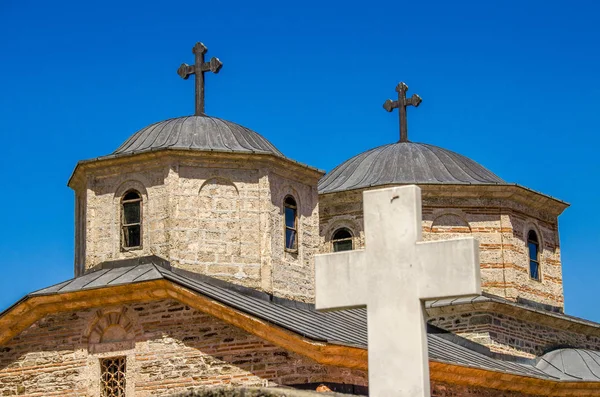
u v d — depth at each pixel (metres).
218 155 29.38
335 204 35.47
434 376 27.23
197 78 32.78
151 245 28.92
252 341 25.50
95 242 29.61
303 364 25.05
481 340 33.09
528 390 30.80
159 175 29.31
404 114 38.47
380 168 36.47
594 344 36.75
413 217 15.39
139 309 26.72
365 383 26.02
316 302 15.83
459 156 37.75
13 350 27.75
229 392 18.72
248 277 29.03
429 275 15.17
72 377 27.05
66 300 26.92
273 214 29.84
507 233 35.41
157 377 26.16
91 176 30.02
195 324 26.12
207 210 29.19
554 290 36.88
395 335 15.20
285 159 30.11
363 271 15.59
